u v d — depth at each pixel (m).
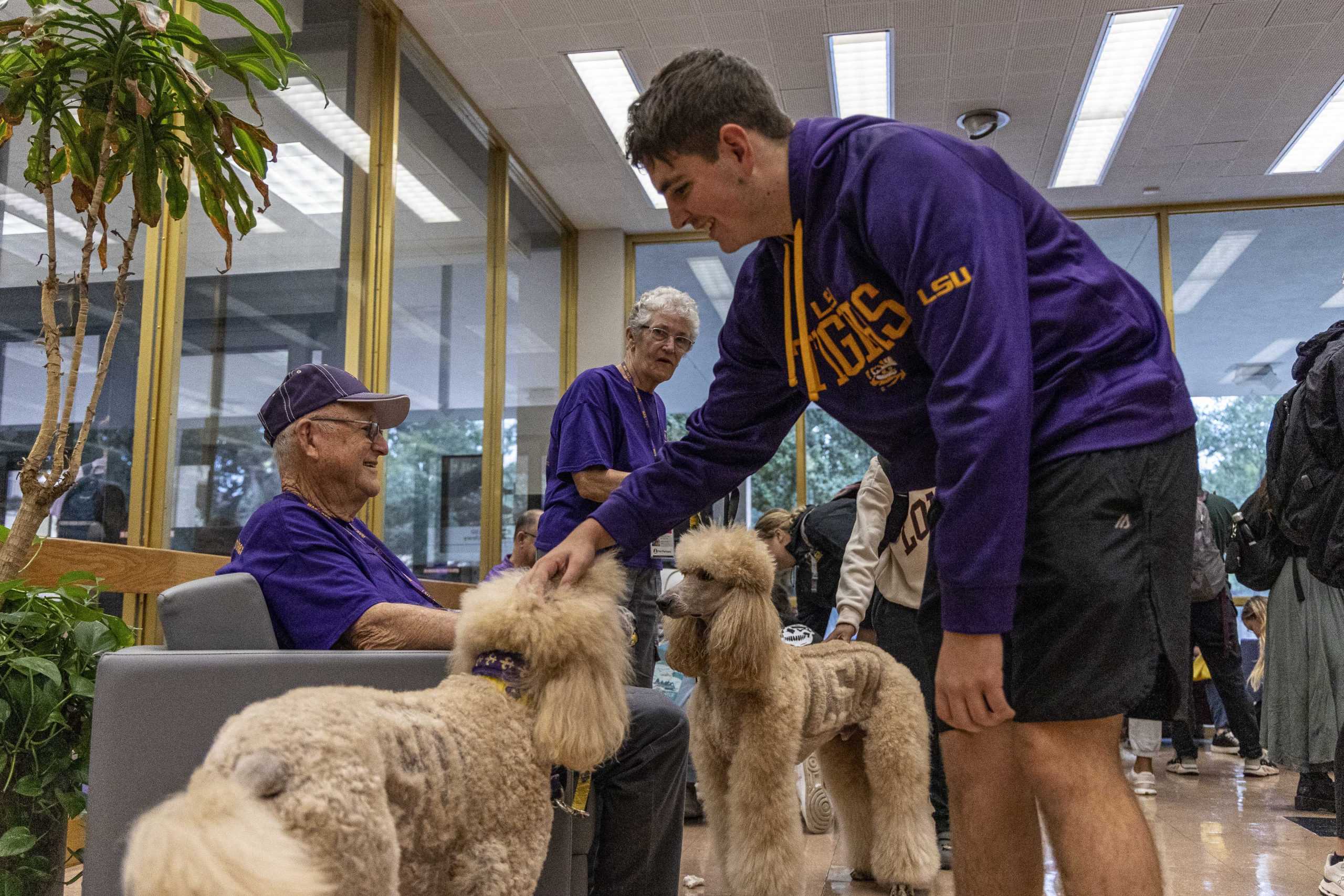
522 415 7.49
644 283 8.89
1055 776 1.24
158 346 3.52
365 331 5.18
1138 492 1.23
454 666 1.42
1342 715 3.85
